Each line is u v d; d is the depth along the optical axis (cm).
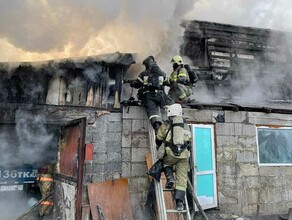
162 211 493
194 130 643
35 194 652
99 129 593
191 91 648
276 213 698
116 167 593
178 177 502
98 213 525
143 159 610
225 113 689
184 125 504
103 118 600
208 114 673
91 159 543
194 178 618
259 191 693
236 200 672
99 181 574
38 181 630
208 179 651
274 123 727
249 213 677
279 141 732
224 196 665
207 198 642
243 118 703
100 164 580
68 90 633
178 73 629
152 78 595
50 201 619
